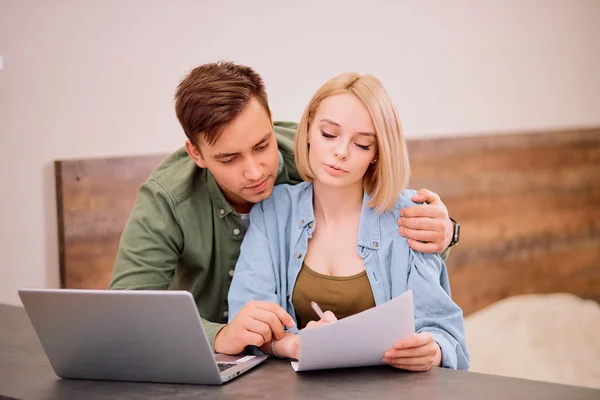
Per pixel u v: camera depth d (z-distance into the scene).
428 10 2.51
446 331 1.19
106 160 2.12
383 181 1.21
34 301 1.01
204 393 0.97
